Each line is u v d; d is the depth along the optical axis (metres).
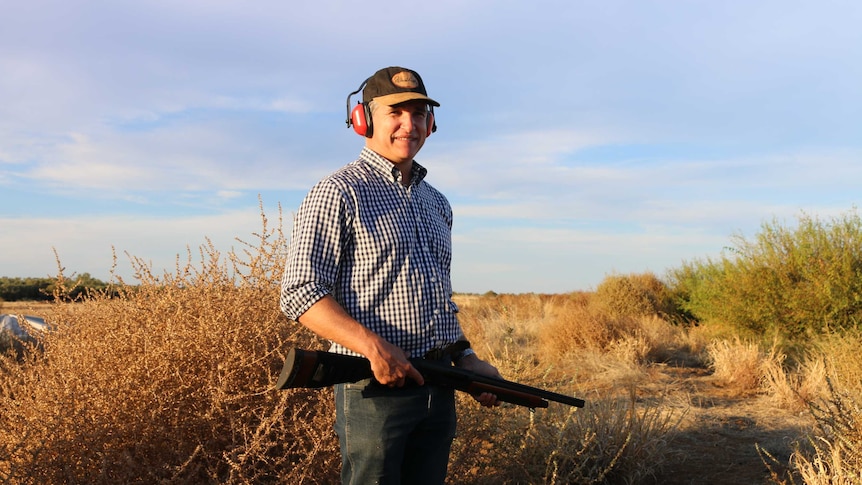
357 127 2.50
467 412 4.31
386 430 2.28
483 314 15.00
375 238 2.31
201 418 3.50
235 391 3.63
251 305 3.97
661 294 14.77
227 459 3.33
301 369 2.13
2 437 3.41
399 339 2.33
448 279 2.60
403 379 2.23
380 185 2.40
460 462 4.23
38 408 3.43
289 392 3.69
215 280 4.04
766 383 7.36
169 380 3.58
